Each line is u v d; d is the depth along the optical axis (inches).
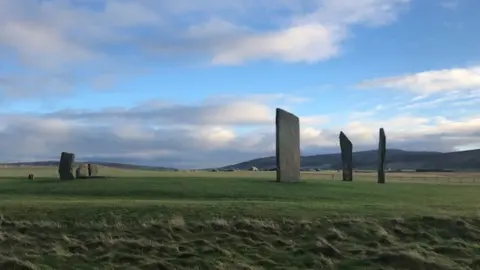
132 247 877.8
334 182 1875.0
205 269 802.8
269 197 1368.1
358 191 1549.0
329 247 874.1
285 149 1787.6
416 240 930.1
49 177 2181.3
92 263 824.3
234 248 885.8
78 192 1473.9
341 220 994.7
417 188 1742.1
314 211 1077.1
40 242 904.9
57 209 1071.0
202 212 1055.0
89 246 888.3
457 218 1012.5
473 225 990.4
